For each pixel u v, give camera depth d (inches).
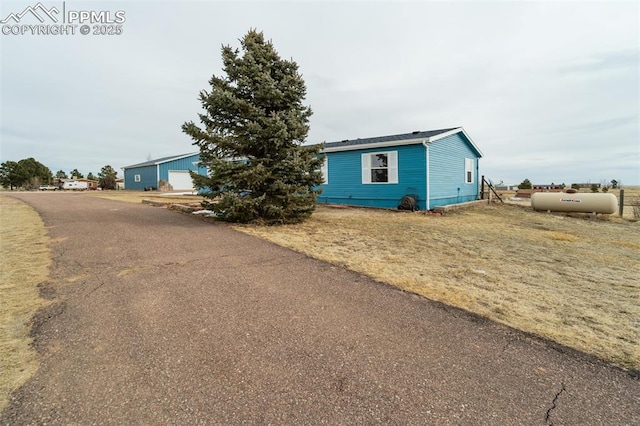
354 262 201.5
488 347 105.5
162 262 190.7
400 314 128.7
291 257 207.9
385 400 78.8
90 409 74.0
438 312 131.6
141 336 107.7
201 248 224.8
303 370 90.7
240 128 332.8
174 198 692.1
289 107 339.6
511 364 96.0
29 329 110.7
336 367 92.4
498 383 86.7
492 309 136.6
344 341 107.0
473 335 113.3
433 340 109.0
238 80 331.3
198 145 339.3
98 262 188.4
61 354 96.7
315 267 188.1
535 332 116.9
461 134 593.0
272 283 159.9
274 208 319.3
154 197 735.1
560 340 111.5
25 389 80.4
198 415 72.7
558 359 99.5
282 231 296.5
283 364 93.4
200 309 128.8
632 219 485.1
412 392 82.0
